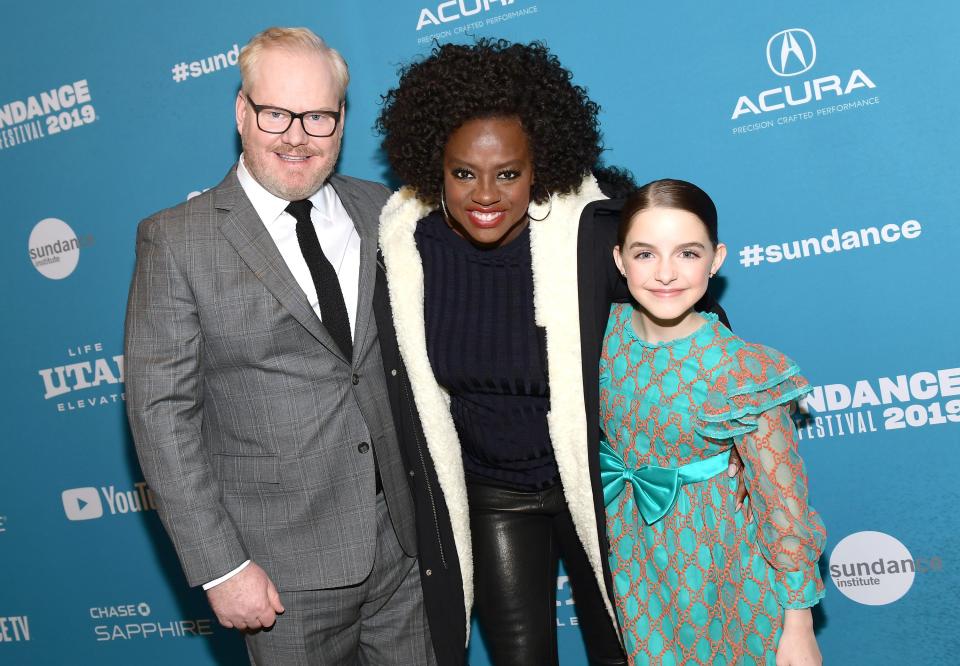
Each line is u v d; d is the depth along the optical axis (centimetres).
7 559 264
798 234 202
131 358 161
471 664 239
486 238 161
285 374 166
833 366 205
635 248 149
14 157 242
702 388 148
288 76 159
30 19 234
